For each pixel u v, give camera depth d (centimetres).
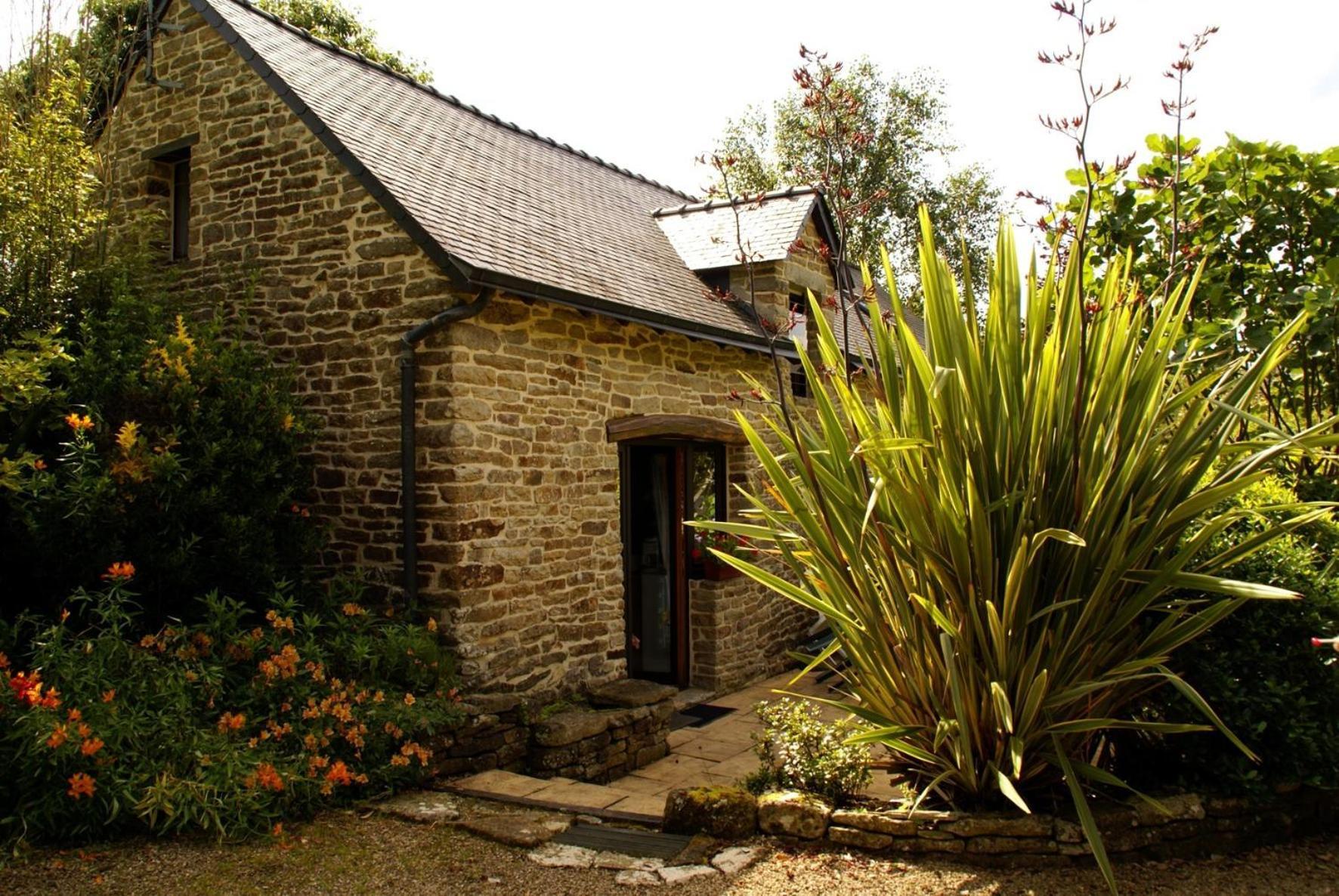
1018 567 335
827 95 486
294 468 619
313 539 623
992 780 374
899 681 385
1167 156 553
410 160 702
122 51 777
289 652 497
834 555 388
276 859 379
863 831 381
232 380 591
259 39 736
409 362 598
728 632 853
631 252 847
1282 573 384
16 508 503
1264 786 377
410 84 905
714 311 828
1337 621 375
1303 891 335
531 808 462
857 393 390
